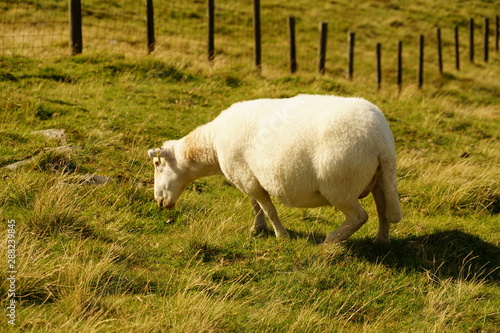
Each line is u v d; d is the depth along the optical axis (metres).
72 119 9.70
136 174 8.09
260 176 6.11
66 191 6.89
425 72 20.64
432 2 30.14
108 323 4.73
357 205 5.83
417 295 5.59
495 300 5.48
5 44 15.81
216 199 7.81
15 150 8.15
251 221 7.21
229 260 6.10
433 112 13.26
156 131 9.73
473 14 29.23
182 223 6.97
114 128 9.55
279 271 5.91
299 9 26.97
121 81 12.16
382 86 17.38
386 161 5.61
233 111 6.50
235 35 22.25
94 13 21.44
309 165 5.70
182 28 21.77
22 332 4.49
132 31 20.05
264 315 5.08
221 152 6.45
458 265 6.15
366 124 5.54
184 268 5.85
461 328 5.07
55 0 21.94
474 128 12.41
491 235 6.84
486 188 7.88
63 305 4.94
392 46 23.66
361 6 28.47
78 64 12.81
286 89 13.32
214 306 5.08
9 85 10.95
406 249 6.41
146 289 5.36
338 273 5.87
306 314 5.13
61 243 5.98
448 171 8.59
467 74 20.98
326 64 19.94
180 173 7.00
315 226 7.10
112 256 5.84
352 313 5.27
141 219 6.93
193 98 11.89
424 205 7.80
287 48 21.22
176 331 4.65
